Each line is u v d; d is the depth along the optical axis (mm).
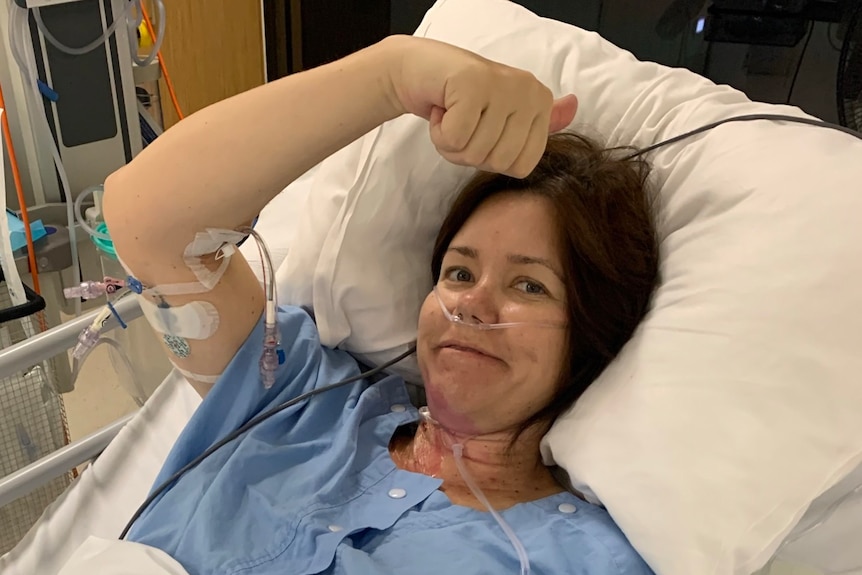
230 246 992
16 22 1358
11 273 1254
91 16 1438
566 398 1116
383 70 853
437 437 1148
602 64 1252
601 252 1072
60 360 1474
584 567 939
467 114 789
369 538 1005
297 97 871
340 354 1231
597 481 967
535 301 1071
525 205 1082
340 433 1096
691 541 867
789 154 1051
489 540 975
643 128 1205
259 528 971
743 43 1975
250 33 2432
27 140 1496
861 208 963
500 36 1257
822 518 906
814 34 1907
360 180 1183
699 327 983
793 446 871
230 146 880
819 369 893
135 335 1623
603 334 1095
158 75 1663
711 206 1085
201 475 1023
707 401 930
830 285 926
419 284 1245
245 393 1073
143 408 1267
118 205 927
